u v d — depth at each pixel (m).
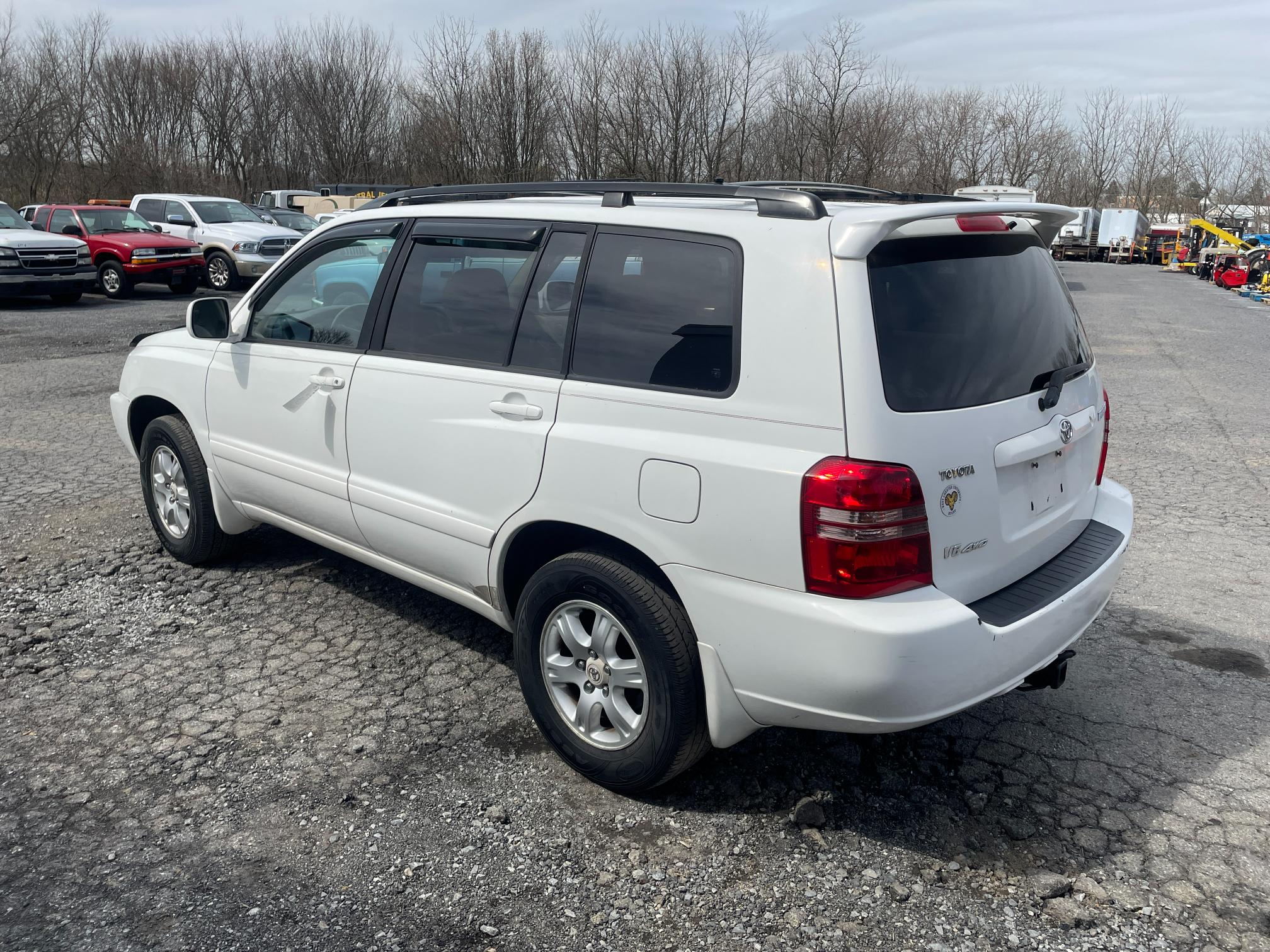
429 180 37.09
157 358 4.87
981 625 2.61
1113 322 18.91
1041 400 2.98
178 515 4.92
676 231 2.92
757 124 33.34
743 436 2.66
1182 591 4.89
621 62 32.91
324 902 2.64
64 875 2.73
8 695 3.70
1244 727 3.56
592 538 3.14
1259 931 2.55
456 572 3.54
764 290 2.66
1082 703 3.73
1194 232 43.44
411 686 3.81
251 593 4.66
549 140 34.91
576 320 3.11
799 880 2.74
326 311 4.02
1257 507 6.35
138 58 47.41
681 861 2.82
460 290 3.49
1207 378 11.80
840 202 3.23
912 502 2.52
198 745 3.38
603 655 3.06
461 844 2.88
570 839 2.91
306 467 4.06
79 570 4.90
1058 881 2.73
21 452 7.22
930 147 48.47
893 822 3.00
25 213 20.33
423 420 3.50
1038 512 3.04
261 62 46.94
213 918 2.57
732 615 2.70
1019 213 3.06
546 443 3.08
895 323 2.58
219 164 47.16
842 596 2.52
